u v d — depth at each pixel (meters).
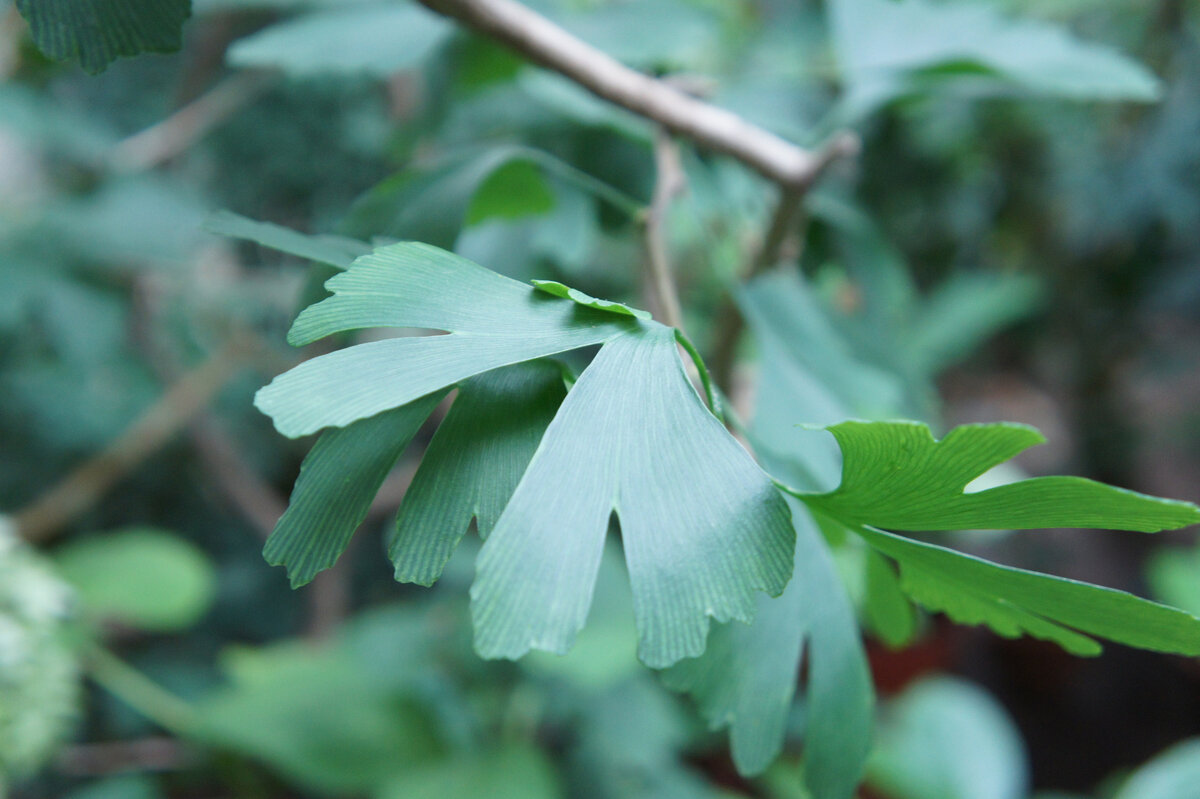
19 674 0.59
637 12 0.65
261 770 1.03
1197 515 0.30
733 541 0.30
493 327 0.32
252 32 1.06
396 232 0.42
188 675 1.34
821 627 0.37
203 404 1.18
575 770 0.98
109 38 0.33
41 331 1.16
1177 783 0.79
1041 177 1.47
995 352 2.03
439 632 1.10
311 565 0.31
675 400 0.31
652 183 0.65
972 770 0.90
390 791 0.89
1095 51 0.60
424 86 0.66
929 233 1.53
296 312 0.39
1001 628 0.35
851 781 0.36
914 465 0.31
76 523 1.39
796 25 0.92
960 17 0.62
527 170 0.44
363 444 0.32
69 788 1.17
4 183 1.29
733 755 0.35
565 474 0.30
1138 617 0.32
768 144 0.53
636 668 0.77
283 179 1.49
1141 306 1.65
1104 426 1.77
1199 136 1.36
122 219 1.03
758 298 0.57
